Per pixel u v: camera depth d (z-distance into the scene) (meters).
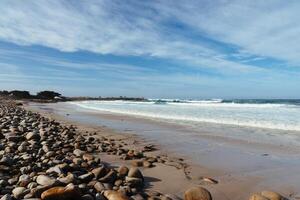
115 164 6.38
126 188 4.41
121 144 9.36
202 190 4.20
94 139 9.88
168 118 19.28
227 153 7.93
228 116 19.38
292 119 16.55
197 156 7.54
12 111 22.38
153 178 5.42
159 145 9.23
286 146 8.94
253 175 5.80
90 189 4.30
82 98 112.06
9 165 5.56
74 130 12.77
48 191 3.73
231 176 5.71
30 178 4.57
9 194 3.94
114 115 23.33
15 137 8.55
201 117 19.08
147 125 15.23
